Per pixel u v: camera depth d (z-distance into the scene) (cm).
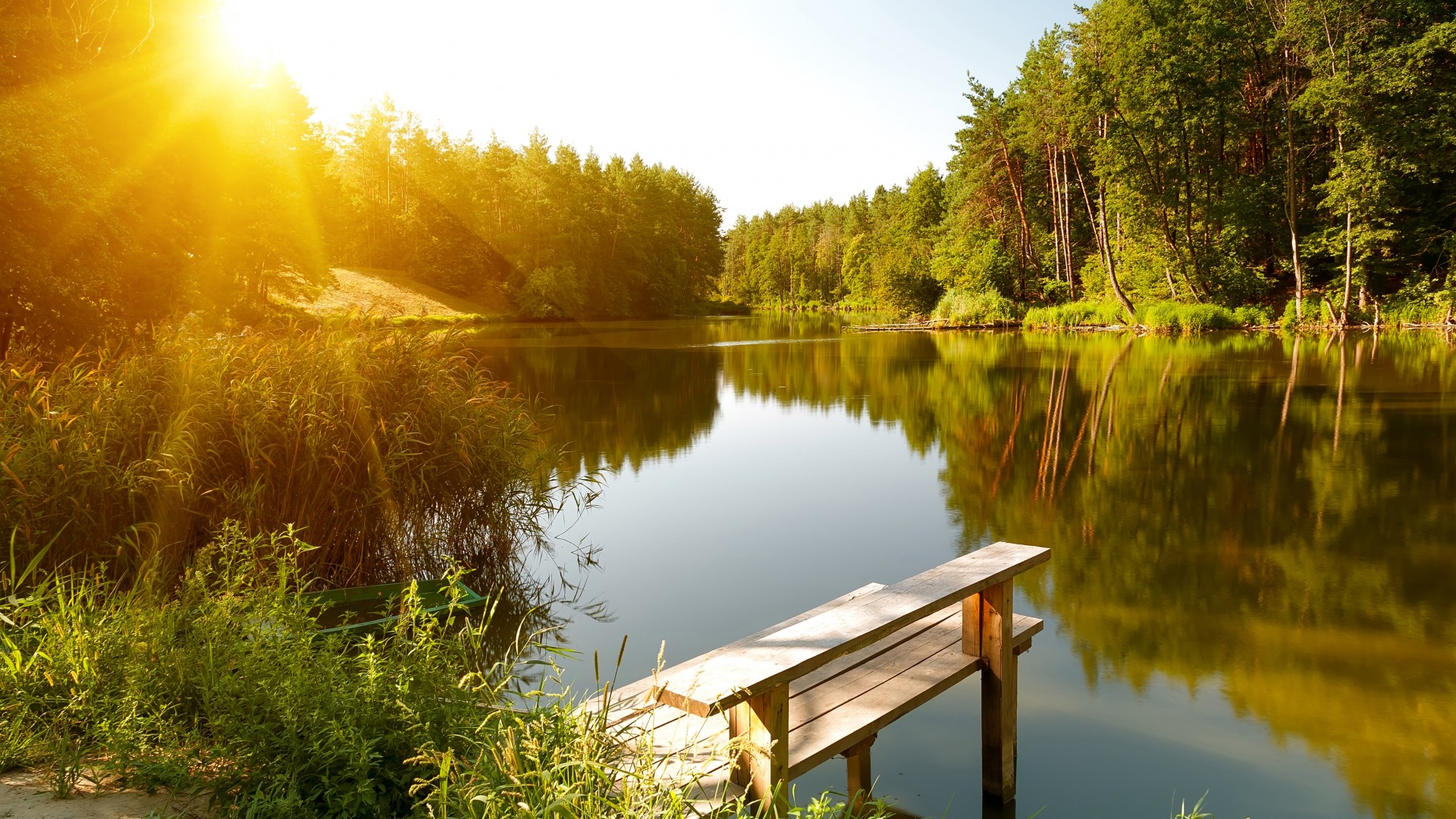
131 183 1284
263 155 1959
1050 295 4275
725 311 8644
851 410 1483
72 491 468
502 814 205
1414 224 2934
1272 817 322
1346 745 377
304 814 229
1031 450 1095
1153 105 3097
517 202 5959
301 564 549
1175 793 340
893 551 686
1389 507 787
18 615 335
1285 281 3428
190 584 336
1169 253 3350
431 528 622
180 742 262
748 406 1561
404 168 5703
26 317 1070
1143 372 1888
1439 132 2684
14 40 1162
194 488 512
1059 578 608
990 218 4491
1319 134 3256
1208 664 462
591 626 525
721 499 873
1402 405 1359
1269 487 870
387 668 281
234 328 686
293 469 550
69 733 265
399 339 636
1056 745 379
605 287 6369
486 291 5778
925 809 329
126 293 1292
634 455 1116
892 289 4919
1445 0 2812
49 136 1060
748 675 246
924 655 357
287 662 282
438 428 625
